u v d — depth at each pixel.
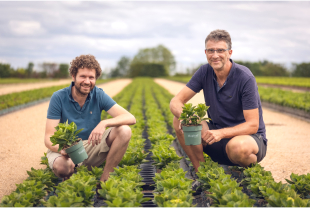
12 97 12.69
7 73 45.69
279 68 52.91
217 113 3.54
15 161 4.77
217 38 3.23
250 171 3.24
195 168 3.69
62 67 51.12
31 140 6.32
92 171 3.30
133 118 3.34
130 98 15.13
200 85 3.67
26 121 8.67
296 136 6.63
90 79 3.19
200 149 3.51
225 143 3.52
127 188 2.63
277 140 6.28
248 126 3.22
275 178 4.02
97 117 3.50
